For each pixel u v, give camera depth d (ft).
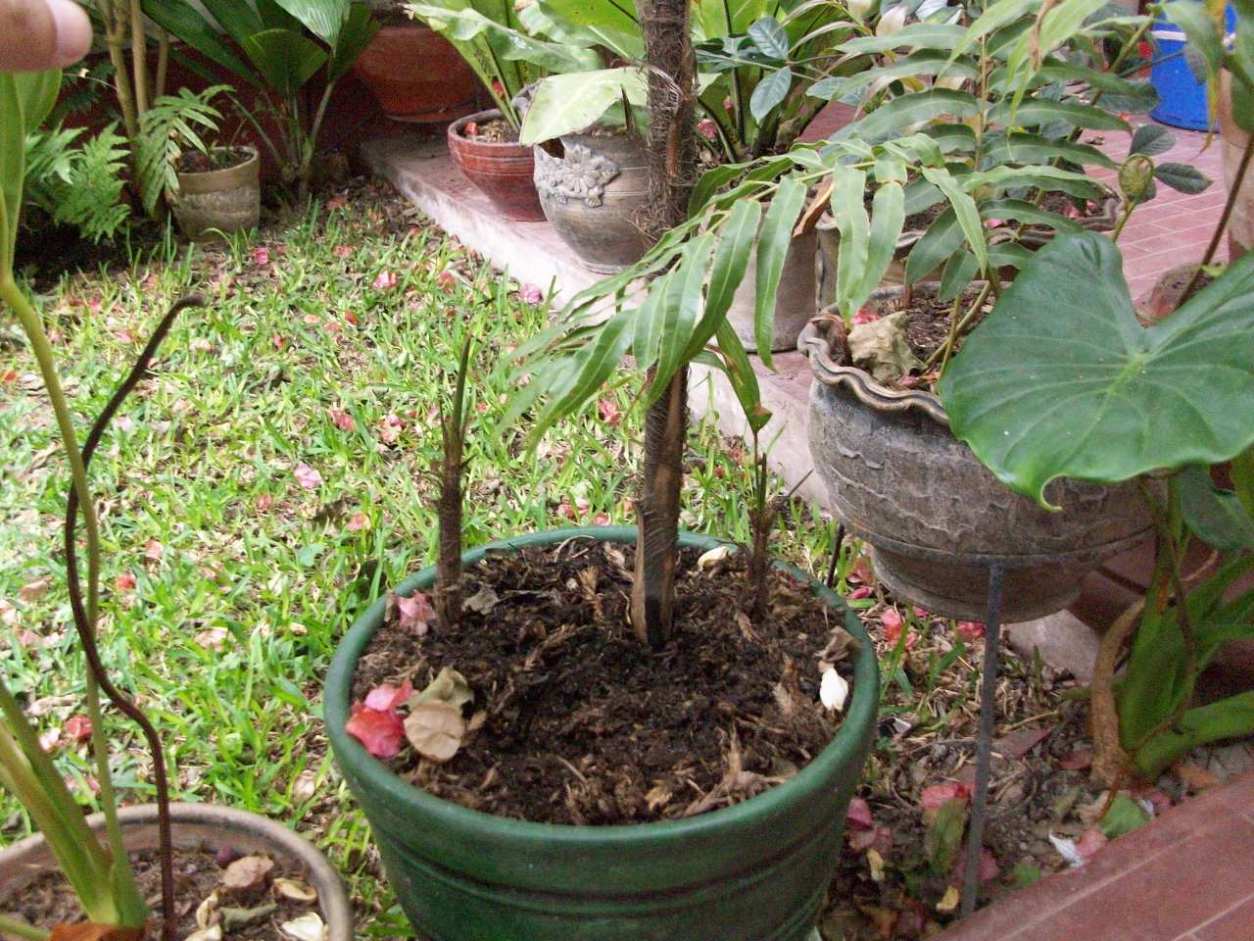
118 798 5.74
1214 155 12.03
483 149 10.78
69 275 11.70
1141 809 5.38
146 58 13.17
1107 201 6.68
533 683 4.32
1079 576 5.01
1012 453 3.38
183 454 8.45
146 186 12.17
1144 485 4.42
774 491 7.79
